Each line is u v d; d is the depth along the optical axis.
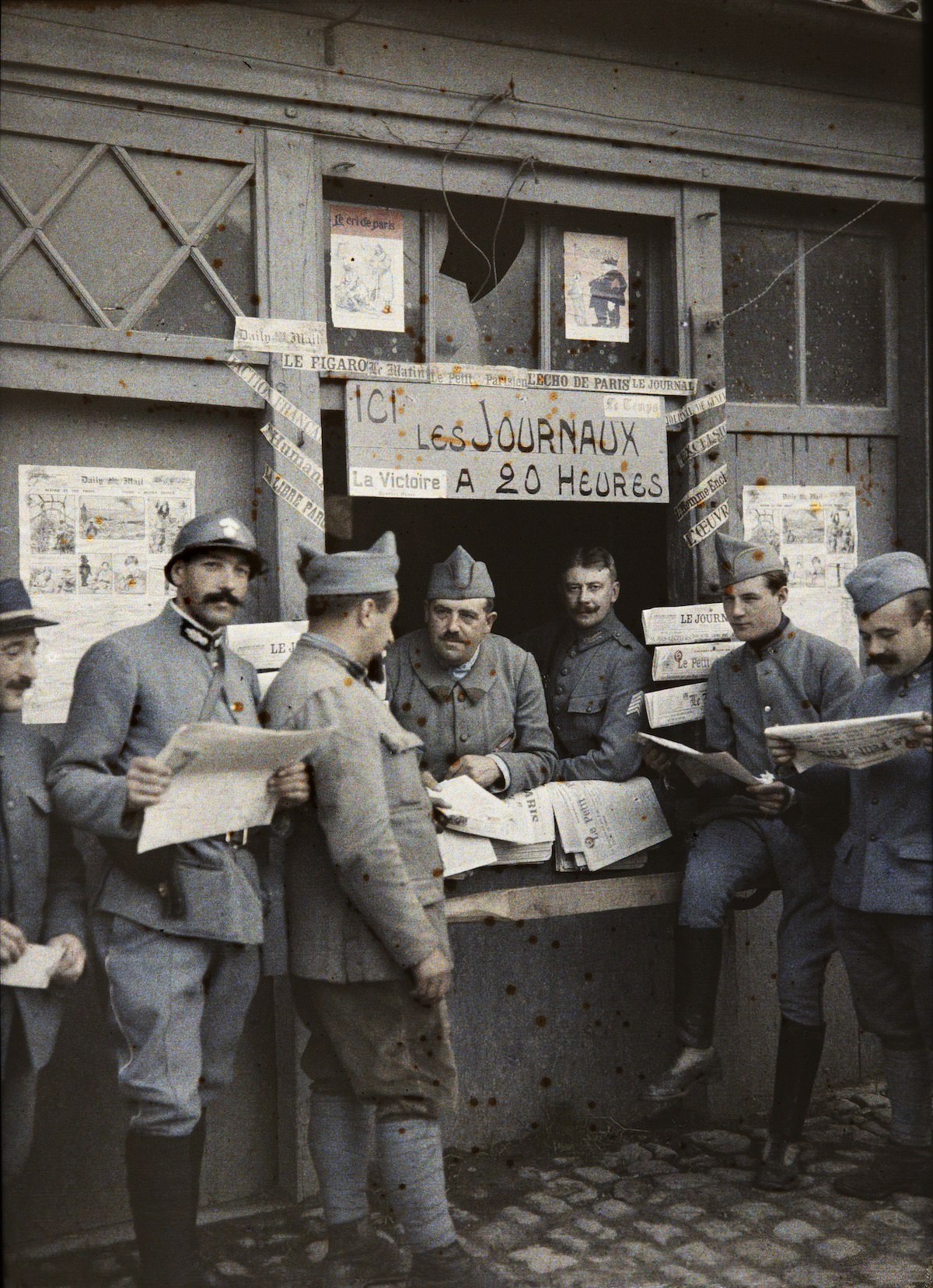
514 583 4.46
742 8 3.58
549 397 3.50
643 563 4.05
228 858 2.62
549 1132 3.64
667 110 3.66
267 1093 3.29
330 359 3.24
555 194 3.54
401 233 3.44
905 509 4.13
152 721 2.59
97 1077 3.06
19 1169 2.54
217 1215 3.14
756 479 3.91
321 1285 2.76
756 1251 2.95
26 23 2.89
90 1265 2.87
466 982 3.58
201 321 3.16
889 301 4.14
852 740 2.84
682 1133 3.69
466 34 3.38
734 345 3.92
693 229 3.73
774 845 3.41
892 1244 2.97
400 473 3.31
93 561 3.06
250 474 3.26
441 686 3.45
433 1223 2.64
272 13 3.16
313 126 3.23
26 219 2.94
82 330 2.98
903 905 2.99
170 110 3.08
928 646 3.00
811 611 4.00
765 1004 3.95
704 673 3.70
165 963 2.56
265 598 3.22
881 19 3.76
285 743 2.44
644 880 3.53
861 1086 4.02
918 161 4.04
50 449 3.01
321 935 2.63
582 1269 2.86
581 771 3.59
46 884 2.59
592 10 3.49
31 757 2.60
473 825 3.28
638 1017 3.83
